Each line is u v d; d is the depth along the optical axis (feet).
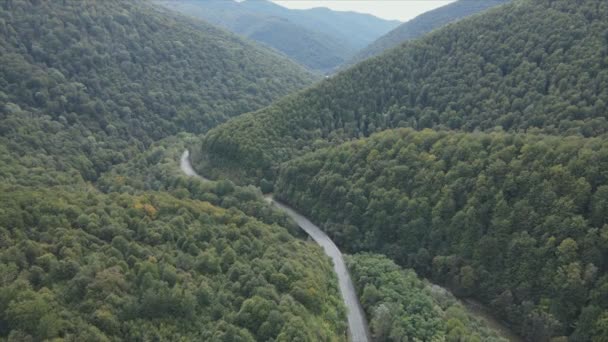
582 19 474.90
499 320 301.84
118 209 284.61
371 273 324.80
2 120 487.20
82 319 196.13
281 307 235.20
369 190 395.75
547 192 300.81
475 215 326.65
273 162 481.87
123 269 230.27
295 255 309.83
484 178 333.42
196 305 229.04
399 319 271.08
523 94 460.96
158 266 241.35
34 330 181.88
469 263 321.73
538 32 499.51
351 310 298.35
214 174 497.05
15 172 405.59
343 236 389.19
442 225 343.05
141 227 270.46
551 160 313.94
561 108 415.44
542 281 283.38
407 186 377.09
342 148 449.06
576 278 268.21
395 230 368.07
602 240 269.03
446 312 283.18
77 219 255.70
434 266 338.95
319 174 437.17
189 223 298.97
